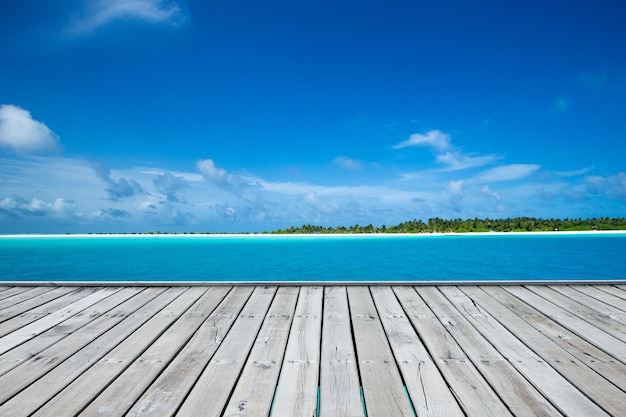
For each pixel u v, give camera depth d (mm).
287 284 3898
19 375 1937
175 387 1805
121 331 2590
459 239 26047
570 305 3164
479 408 1613
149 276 12227
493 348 2266
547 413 1579
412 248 20016
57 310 3094
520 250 18531
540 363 2055
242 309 3104
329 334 2529
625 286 3797
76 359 2131
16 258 16609
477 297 3432
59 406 1646
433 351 2223
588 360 2092
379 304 3227
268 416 1574
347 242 24516
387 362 2082
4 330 2621
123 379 1890
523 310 3031
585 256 16391
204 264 14672
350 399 1705
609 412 1587
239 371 1976
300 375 1932
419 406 1628
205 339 2438
